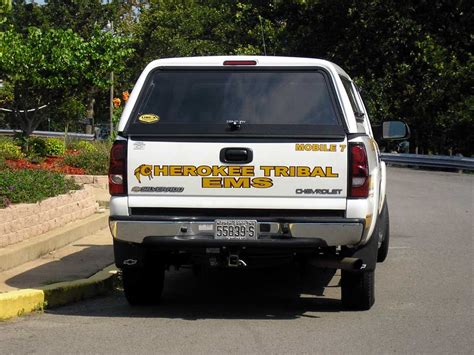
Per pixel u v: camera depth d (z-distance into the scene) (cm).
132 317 711
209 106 685
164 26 4316
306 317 706
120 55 2067
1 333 650
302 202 648
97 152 1833
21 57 1934
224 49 4241
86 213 1193
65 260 934
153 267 731
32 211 985
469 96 3009
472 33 3102
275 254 681
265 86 691
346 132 648
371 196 662
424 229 1261
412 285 847
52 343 616
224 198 653
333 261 676
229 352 585
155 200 657
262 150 649
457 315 709
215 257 680
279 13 3431
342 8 3197
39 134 3472
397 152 3288
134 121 676
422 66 3108
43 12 4169
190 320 696
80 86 2084
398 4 3111
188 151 654
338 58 3297
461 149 3134
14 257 882
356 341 618
